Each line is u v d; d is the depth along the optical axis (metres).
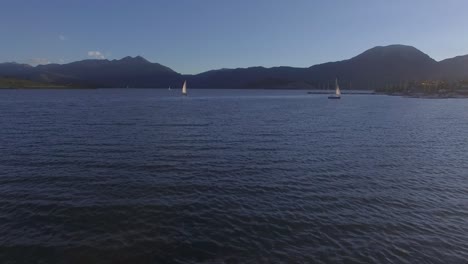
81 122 68.19
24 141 44.81
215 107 127.12
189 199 23.23
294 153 39.91
